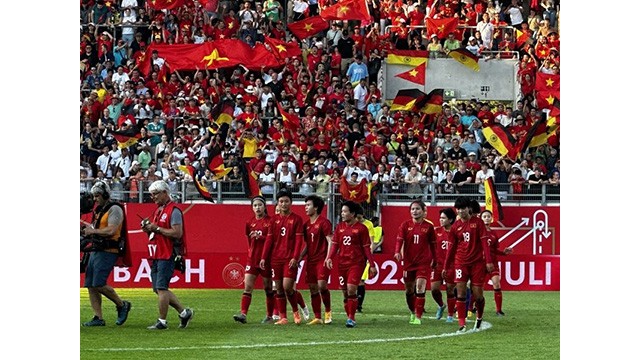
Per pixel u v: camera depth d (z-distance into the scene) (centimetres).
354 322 2595
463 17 5222
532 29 5097
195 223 4062
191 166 4103
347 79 4869
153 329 2500
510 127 4625
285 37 5097
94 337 2352
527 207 4119
